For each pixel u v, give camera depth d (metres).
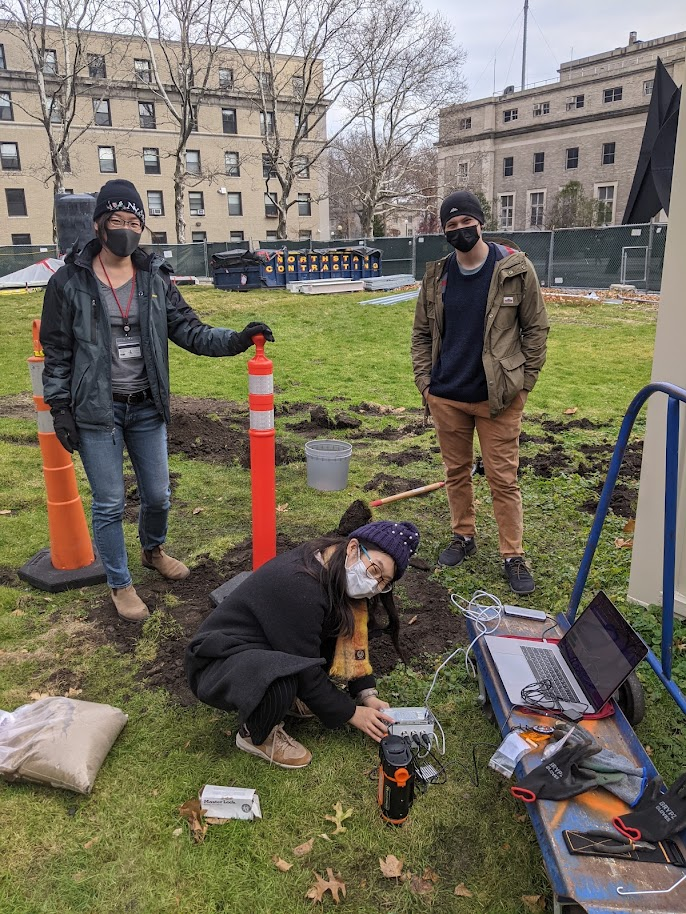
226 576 3.98
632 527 4.60
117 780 2.45
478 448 6.53
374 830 2.27
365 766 2.56
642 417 7.75
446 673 3.11
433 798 2.41
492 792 2.44
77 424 3.18
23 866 2.12
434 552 4.33
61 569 3.90
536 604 3.69
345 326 14.97
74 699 2.79
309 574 2.47
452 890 2.08
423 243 27.55
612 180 55.75
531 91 58.56
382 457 6.25
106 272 3.17
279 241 33.81
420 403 8.38
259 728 2.40
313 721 2.82
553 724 2.42
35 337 3.57
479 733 2.73
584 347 12.61
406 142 39.94
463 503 4.16
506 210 62.94
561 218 56.78
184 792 2.41
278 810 2.35
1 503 5.06
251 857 2.17
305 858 2.17
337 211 63.84
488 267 3.59
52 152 32.69
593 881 1.79
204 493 5.33
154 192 45.19
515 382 3.57
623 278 23.42
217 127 45.72
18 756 2.43
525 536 4.56
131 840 2.21
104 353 3.13
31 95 40.22
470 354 3.70
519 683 2.60
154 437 3.50
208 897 2.03
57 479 3.77
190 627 3.42
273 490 3.39
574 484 5.47
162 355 3.33
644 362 11.12
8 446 6.54
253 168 47.62
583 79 55.56
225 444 6.52
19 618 3.49
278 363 10.99
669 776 2.49
